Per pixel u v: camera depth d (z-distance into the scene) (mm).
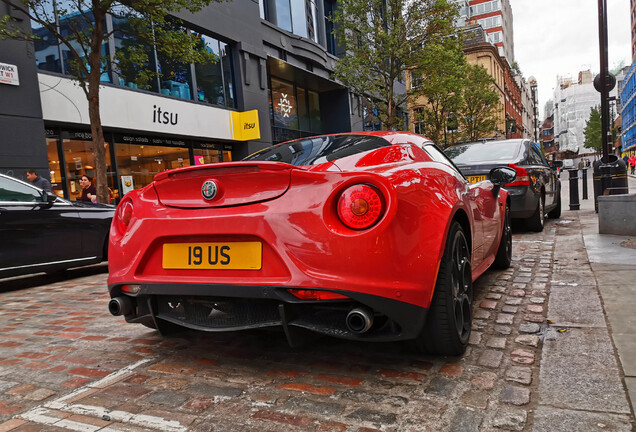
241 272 2199
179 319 2453
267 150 2967
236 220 2182
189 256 2336
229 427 1856
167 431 1844
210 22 15164
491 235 3881
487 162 6777
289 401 2061
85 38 8781
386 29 15727
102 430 1865
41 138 10227
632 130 80062
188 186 2400
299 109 22328
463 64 16578
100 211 6281
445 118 21547
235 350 2764
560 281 4012
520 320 3061
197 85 15023
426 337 2387
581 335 2688
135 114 12445
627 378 2100
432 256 2189
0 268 5145
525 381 2146
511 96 70812
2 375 2533
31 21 10266
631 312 3002
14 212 5277
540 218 7113
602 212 6285
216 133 15305
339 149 2617
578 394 1988
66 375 2494
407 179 2221
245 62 16781
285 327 2139
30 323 3693
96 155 8562
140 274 2477
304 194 2119
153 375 2432
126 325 3467
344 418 1887
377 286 2004
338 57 24750
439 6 14539
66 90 10844
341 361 2502
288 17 20109
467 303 2660
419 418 1859
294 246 2070
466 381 2180
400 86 26141
